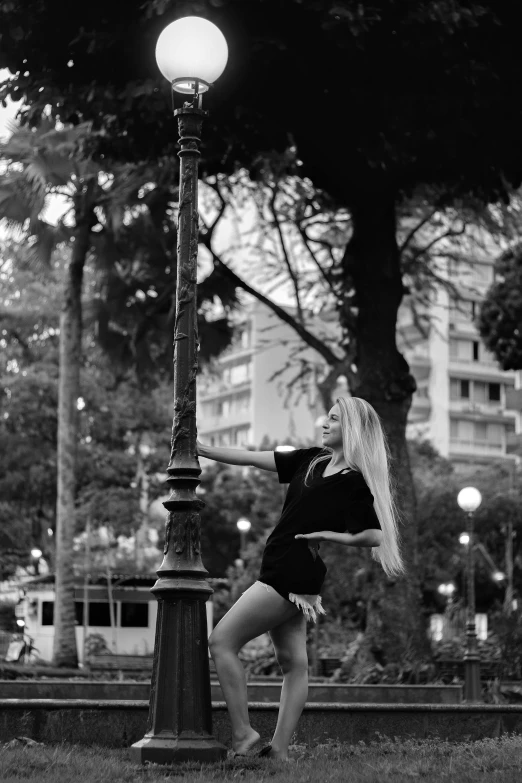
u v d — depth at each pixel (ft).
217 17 53.21
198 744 20.47
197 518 21.54
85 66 58.70
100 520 134.72
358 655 64.95
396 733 29.94
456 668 74.28
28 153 80.28
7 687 42.14
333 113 59.77
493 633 80.89
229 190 82.12
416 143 59.82
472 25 53.06
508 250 103.09
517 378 183.01
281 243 84.79
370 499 20.57
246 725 21.13
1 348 130.00
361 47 52.95
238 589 119.96
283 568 20.53
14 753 21.97
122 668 84.07
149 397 140.97
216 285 78.64
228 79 55.93
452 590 142.31
